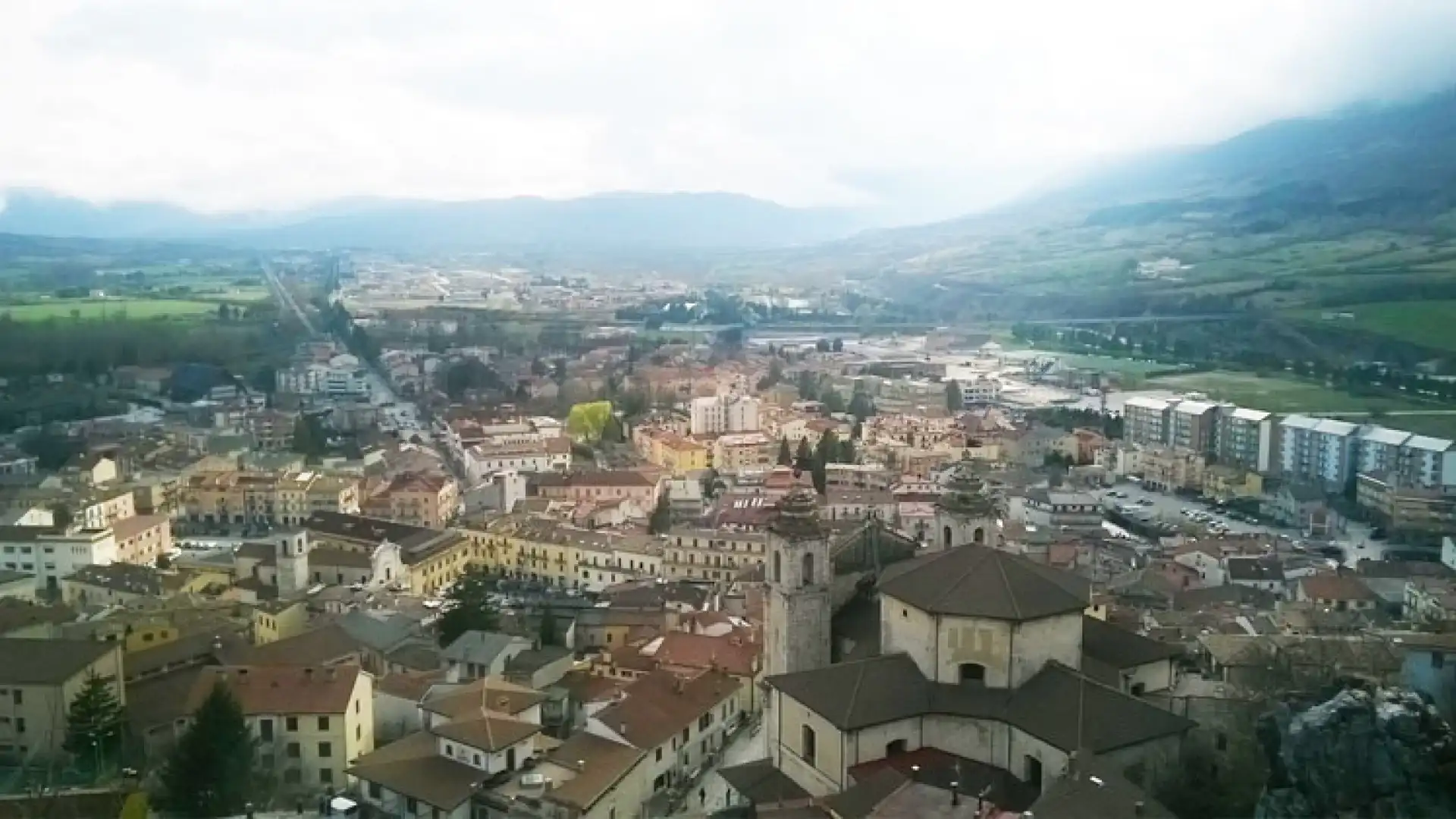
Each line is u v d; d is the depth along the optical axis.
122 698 164.25
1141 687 127.94
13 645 160.25
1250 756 108.12
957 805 97.19
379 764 142.75
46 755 153.75
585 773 142.25
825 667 126.12
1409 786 88.81
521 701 157.00
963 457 195.25
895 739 117.50
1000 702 116.75
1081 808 92.25
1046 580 122.94
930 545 157.75
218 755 141.62
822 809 108.94
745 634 196.25
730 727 175.88
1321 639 158.00
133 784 142.00
